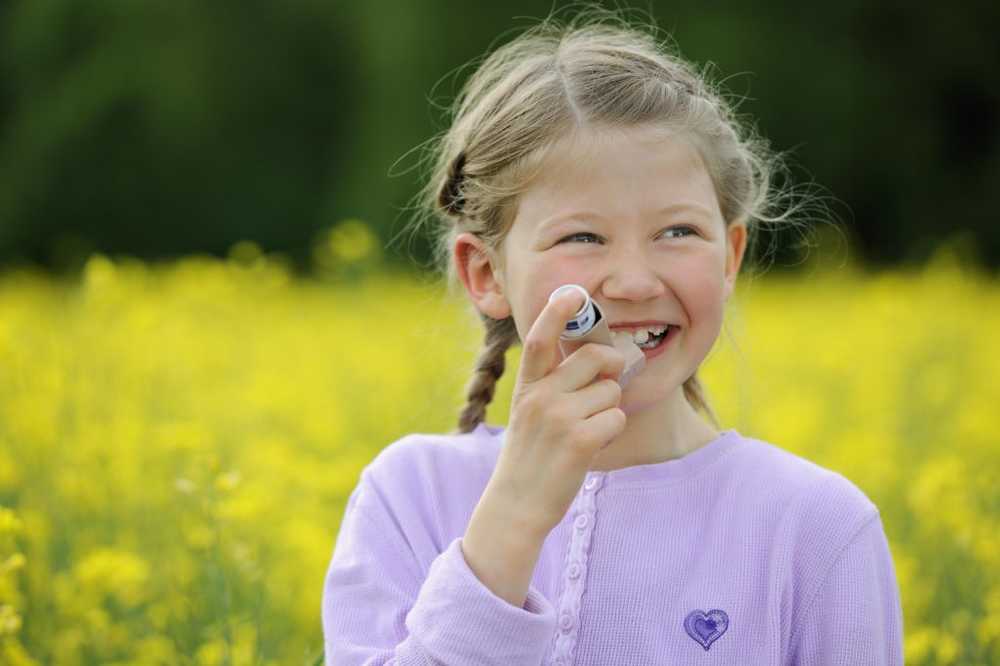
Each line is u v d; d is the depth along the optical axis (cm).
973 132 3145
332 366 1309
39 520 635
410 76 2967
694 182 352
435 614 323
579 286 330
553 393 323
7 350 851
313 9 3319
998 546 631
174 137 3422
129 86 3391
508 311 380
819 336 1562
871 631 346
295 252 3459
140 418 945
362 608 372
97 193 3434
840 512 358
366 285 1614
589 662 349
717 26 2902
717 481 369
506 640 318
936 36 3084
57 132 3369
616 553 360
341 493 798
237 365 1295
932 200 3100
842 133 3003
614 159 344
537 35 459
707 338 351
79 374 917
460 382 939
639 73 366
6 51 3403
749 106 2944
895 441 973
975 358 1398
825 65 2997
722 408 1036
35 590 614
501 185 360
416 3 2981
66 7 3356
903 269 2902
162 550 696
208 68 3416
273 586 648
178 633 588
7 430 813
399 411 1094
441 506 388
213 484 575
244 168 3450
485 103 381
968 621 595
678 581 354
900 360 1360
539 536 324
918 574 677
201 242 3481
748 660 346
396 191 2912
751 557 355
